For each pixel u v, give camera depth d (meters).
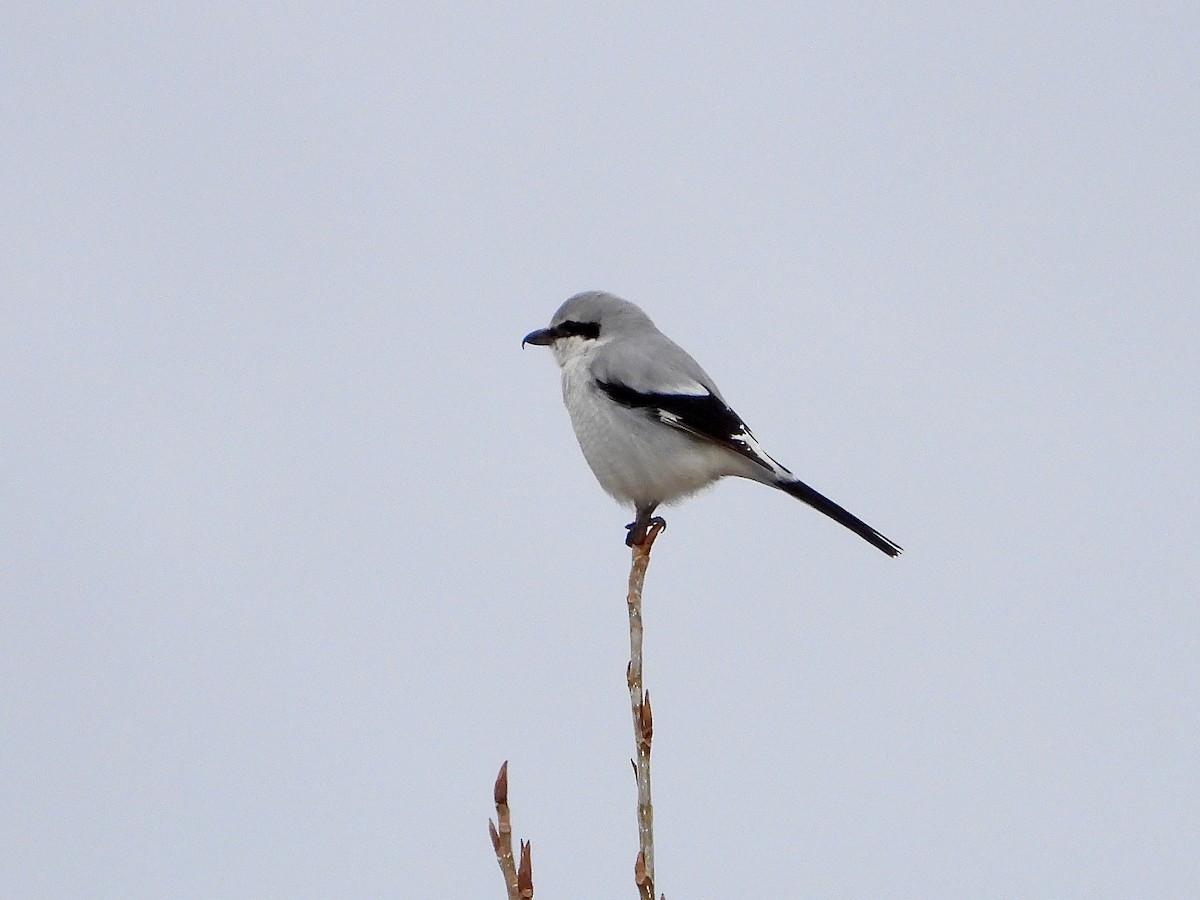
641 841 5.48
